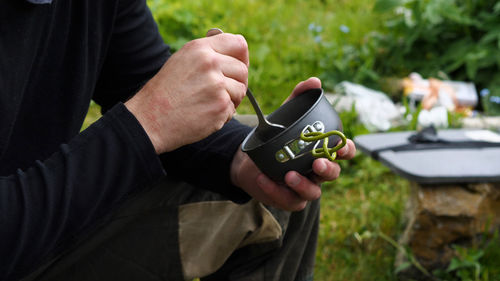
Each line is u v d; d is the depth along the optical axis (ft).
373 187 8.08
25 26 2.83
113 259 3.58
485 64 11.41
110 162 2.69
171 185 3.70
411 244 6.16
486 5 12.23
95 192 2.67
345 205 7.57
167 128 2.76
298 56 12.51
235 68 2.83
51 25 3.04
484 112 11.10
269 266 4.06
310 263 4.36
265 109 10.55
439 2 11.89
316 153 3.13
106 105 4.17
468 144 6.51
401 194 7.87
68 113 3.26
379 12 12.57
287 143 3.14
